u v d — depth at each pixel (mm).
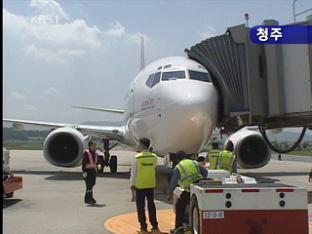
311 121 15328
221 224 6168
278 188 6270
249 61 14102
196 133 12164
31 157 43031
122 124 20766
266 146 16875
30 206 10945
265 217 6215
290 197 6258
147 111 13703
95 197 12586
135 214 9867
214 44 14805
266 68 13914
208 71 14477
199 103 12070
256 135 16594
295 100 13086
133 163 8312
